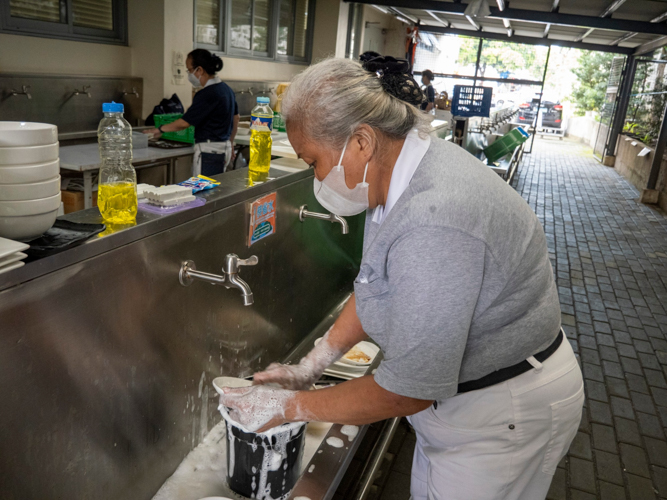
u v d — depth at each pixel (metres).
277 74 8.66
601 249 5.93
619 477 2.38
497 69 14.27
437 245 0.89
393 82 0.99
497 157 8.34
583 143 18.80
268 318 1.87
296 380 1.39
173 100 5.66
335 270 2.49
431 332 0.90
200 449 1.51
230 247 1.51
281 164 2.01
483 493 1.22
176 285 1.28
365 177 1.00
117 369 1.12
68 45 4.96
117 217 1.09
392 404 1.00
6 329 0.82
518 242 1.01
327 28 9.44
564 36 12.36
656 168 8.41
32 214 0.86
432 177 0.95
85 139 4.73
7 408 0.86
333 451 1.45
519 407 1.14
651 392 3.10
